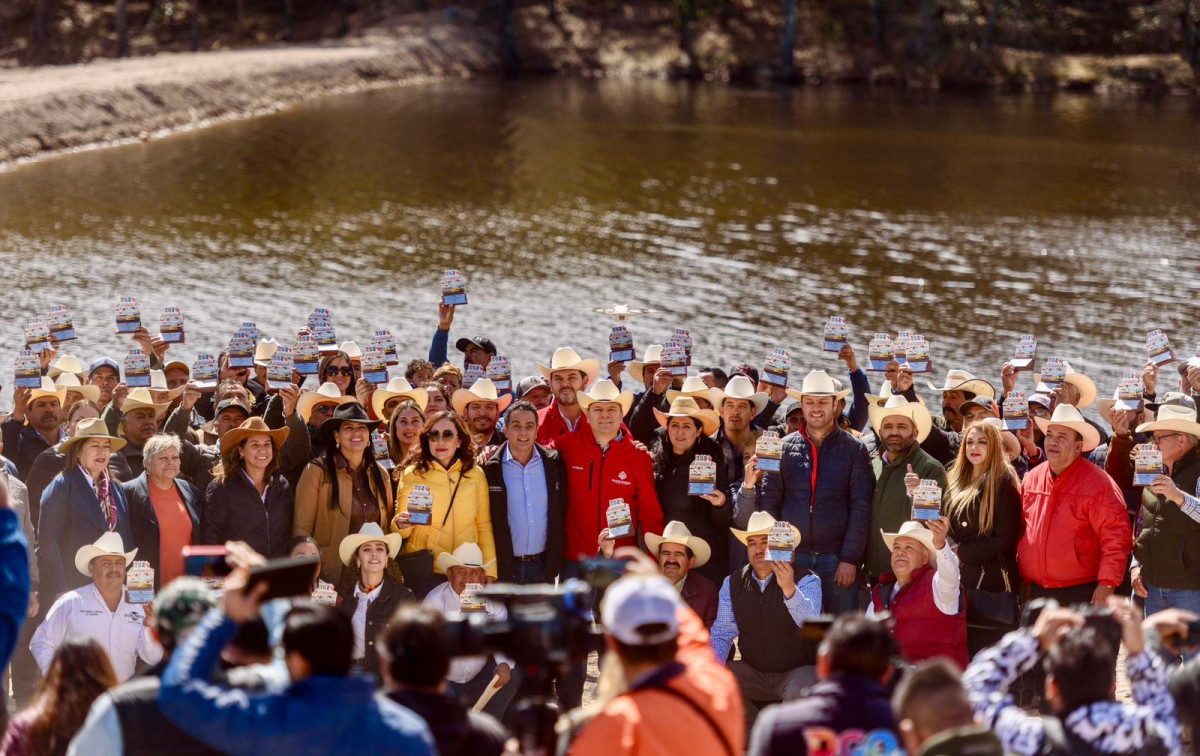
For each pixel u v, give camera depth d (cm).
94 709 451
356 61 6762
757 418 1052
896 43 7750
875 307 2709
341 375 1077
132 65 5969
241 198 3675
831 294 2811
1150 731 443
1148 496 814
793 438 870
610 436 882
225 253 3036
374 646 779
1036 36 7788
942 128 5491
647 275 2956
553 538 870
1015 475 821
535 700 436
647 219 3562
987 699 469
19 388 962
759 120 5650
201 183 3872
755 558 789
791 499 857
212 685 426
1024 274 2991
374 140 4806
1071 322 2602
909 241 3331
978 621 788
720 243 3291
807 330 2545
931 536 760
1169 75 7338
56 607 743
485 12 8212
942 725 407
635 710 411
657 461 905
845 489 853
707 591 837
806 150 4797
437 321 2542
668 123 5475
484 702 798
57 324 1143
